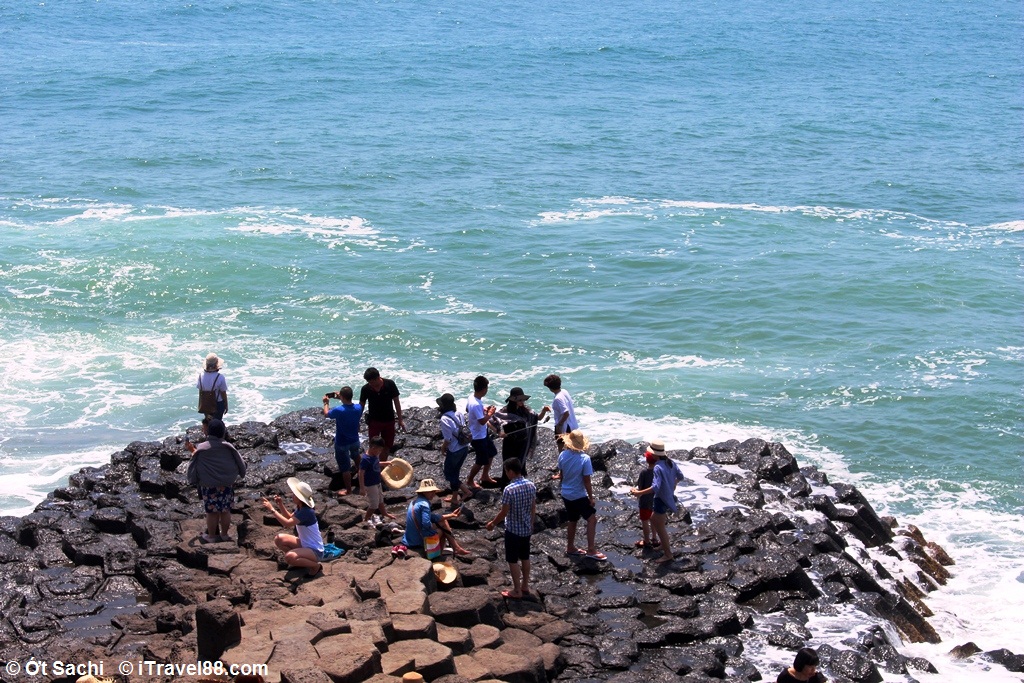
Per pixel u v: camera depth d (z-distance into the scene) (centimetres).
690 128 6712
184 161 5509
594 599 1423
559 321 3206
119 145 5900
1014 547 1981
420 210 4531
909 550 1870
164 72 8481
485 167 5481
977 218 4631
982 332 3142
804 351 2995
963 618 1711
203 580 1358
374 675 1116
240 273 3569
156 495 1716
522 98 7725
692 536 1611
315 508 1555
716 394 2686
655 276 3644
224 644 1137
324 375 2745
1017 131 6806
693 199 4866
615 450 1983
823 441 2441
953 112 7438
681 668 1292
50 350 2878
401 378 2745
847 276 3622
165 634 1258
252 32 11106
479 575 1404
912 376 2811
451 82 8344
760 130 6688
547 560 1516
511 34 11281
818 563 1609
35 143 5941
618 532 1623
